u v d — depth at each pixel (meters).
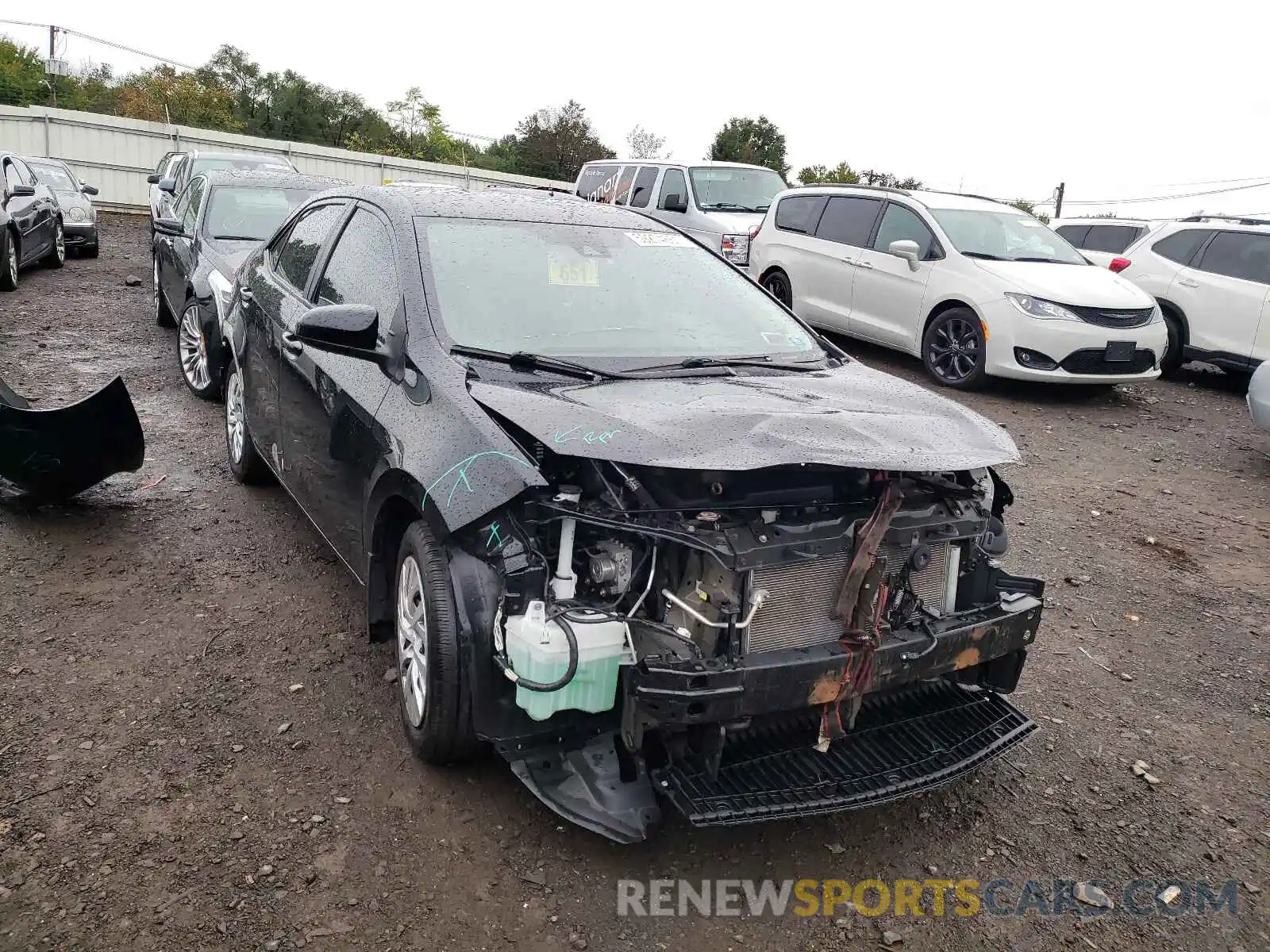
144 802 3.04
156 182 15.39
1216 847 3.27
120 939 2.53
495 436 2.97
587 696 2.72
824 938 2.75
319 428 4.06
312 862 2.85
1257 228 10.99
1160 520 6.57
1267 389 7.69
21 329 9.56
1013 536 6.11
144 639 4.02
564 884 2.86
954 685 3.51
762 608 2.87
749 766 2.95
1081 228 16.08
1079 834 3.29
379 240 4.11
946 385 10.09
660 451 2.73
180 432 6.74
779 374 3.75
